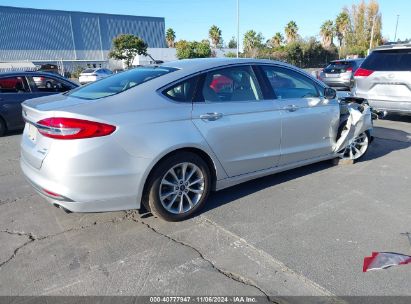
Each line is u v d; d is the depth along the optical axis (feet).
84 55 192.75
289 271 9.37
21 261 9.98
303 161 15.62
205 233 11.33
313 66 160.97
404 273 9.24
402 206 13.10
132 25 206.69
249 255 10.12
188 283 9.00
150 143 10.73
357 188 14.83
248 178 13.74
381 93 26.30
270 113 13.71
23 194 14.67
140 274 9.36
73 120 9.77
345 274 9.23
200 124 11.81
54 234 11.39
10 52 172.76
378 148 20.97
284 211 12.78
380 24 203.41
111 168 10.28
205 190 12.38
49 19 180.75
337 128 16.61
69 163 9.82
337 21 211.82
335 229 11.48
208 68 12.50
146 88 11.25
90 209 10.42
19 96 26.45
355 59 49.52
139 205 11.11
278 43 209.67
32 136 11.23
